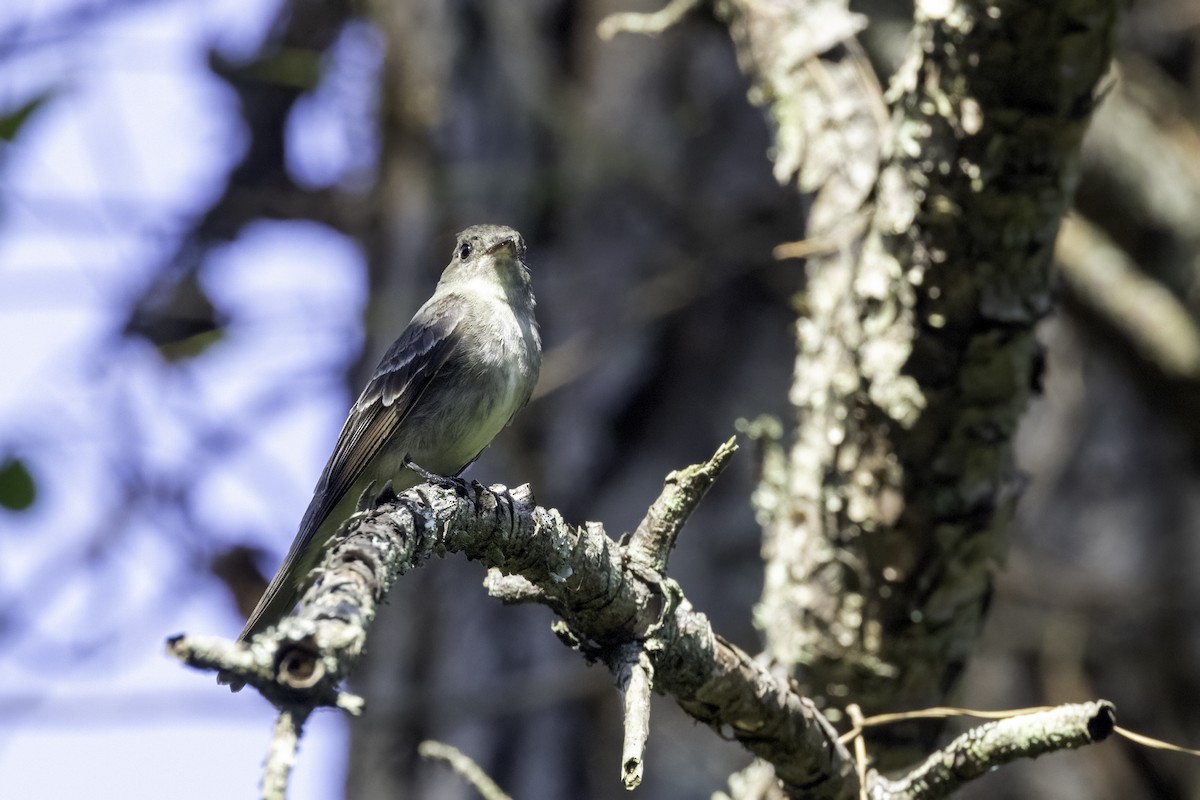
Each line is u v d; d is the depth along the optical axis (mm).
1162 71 13070
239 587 12281
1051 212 6781
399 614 11383
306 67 13102
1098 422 12109
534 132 12500
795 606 7453
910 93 6883
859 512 7215
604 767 10594
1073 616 11414
